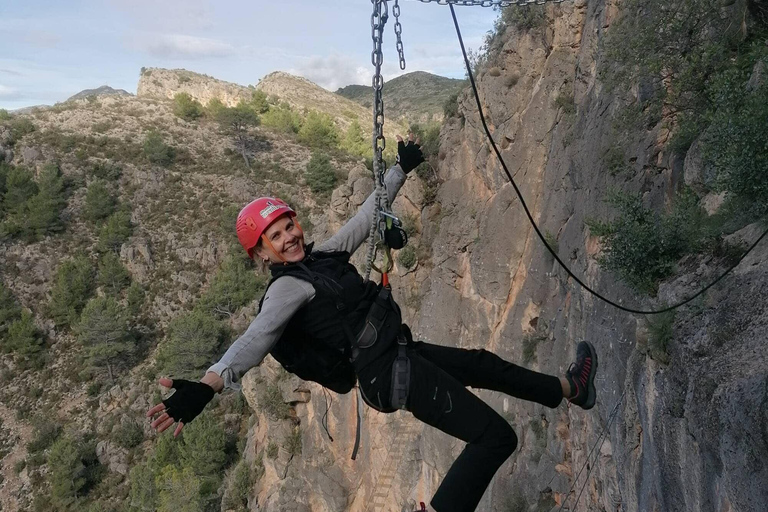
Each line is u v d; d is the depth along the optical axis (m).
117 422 61.72
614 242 10.41
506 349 23.83
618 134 16.42
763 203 8.82
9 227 81.50
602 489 13.84
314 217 92.00
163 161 99.62
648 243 10.00
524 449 21.11
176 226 86.25
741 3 12.11
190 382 3.19
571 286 18.89
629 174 15.61
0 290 74.94
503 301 25.17
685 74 12.62
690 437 7.41
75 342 72.44
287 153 112.94
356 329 3.64
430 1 4.79
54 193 87.31
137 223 87.19
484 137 26.97
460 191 28.36
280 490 33.94
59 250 81.75
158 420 3.05
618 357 12.60
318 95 198.25
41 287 78.12
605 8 19.23
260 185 97.69
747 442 5.70
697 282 8.81
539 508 19.17
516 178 25.05
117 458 57.91
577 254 18.56
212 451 47.00
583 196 18.84
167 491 43.28
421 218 30.50
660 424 8.49
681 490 7.84
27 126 101.56
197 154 106.50
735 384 6.14
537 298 22.56
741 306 7.50
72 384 67.38
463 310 27.22
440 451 25.25
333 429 32.75
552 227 21.98
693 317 8.19
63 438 60.28
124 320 67.69
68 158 96.06
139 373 67.38
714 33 12.77
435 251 28.77
